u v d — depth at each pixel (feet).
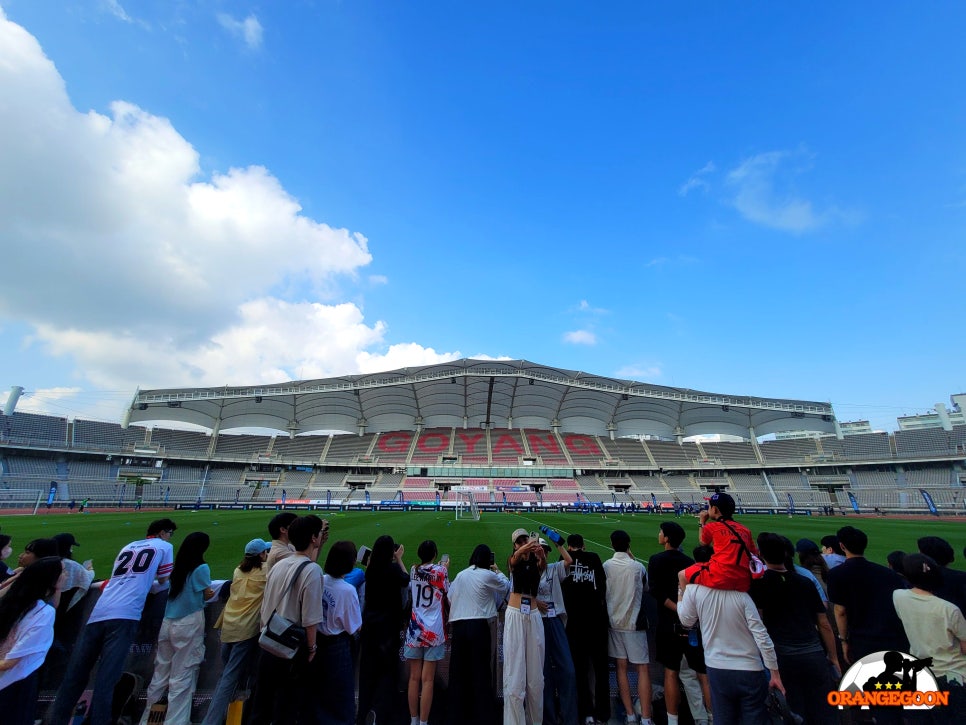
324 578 13.80
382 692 16.16
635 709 15.92
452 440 193.77
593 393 183.01
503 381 174.91
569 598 15.76
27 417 143.54
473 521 93.04
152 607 16.51
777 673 10.96
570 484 176.24
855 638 13.23
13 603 11.31
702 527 13.58
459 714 14.06
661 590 14.90
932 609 11.93
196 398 168.04
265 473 179.42
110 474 154.10
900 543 60.70
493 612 15.14
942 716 11.38
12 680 10.87
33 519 84.33
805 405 180.04
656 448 195.11
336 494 165.68
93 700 13.15
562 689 14.46
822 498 159.22
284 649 11.55
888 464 159.84
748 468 182.60
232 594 14.62
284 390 171.32
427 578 15.52
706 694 14.49
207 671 16.40
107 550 45.29
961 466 146.41
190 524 76.13
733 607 11.45
